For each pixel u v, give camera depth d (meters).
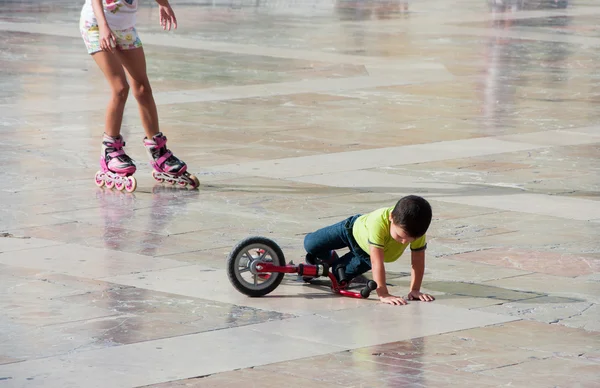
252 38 38.38
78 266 12.33
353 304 11.13
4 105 23.86
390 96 26.36
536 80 29.78
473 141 20.72
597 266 12.64
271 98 25.59
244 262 11.30
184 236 13.74
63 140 20.17
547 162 18.84
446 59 33.78
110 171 16.42
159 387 8.80
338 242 11.62
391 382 8.94
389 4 56.50
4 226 14.09
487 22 46.66
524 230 14.27
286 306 11.04
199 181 16.97
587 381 9.03
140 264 12.45
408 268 12.52
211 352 9.62
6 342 9.83
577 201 16.00
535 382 8.98
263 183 16.94
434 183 17.05
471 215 15.04
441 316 10.73
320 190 16.47
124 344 9.80
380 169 18.05
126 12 16.39
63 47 34.69
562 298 11.38
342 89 27.27
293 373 9.13
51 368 9.20
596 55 35.88
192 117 22.89
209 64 31.31
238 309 10.90
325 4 55.75
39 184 16.62
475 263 12.68
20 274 11.98
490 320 10.60
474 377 9.07
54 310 10.76
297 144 20.17
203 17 46.31
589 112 24.52
